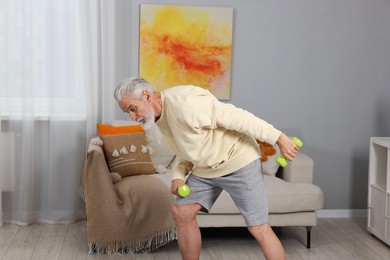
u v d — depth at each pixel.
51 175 4.62
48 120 4.65
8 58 4.49
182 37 4.66
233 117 2.77
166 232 3.87
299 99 4.88
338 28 4.85
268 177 4.27
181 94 2.81
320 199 4.00
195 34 4.67
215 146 2.88
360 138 4.96
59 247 4.01
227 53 4.72
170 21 4.64
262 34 4.78
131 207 3.82
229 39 4.71
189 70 4.70
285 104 4.86
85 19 4.54
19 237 4.24
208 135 2.86
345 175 4.97
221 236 4.29
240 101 4.82
